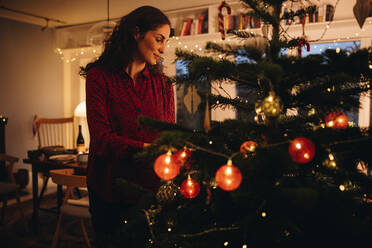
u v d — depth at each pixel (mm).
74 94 5590
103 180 1325
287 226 685
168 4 4168
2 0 4074
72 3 4191
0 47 4828
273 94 695
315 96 778
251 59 740
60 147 3494
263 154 670
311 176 806
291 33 3547
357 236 575
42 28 4891
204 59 736
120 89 1308
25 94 5160
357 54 721
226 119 768
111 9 4457
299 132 789
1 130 4297
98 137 1188
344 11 3438
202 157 747
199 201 827
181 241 734
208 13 4047
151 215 841
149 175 1319
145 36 1258
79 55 5414
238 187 662
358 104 789
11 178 3076
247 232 684
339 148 777
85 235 2406
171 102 1496
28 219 3371
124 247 799
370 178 840
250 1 829
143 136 1326
